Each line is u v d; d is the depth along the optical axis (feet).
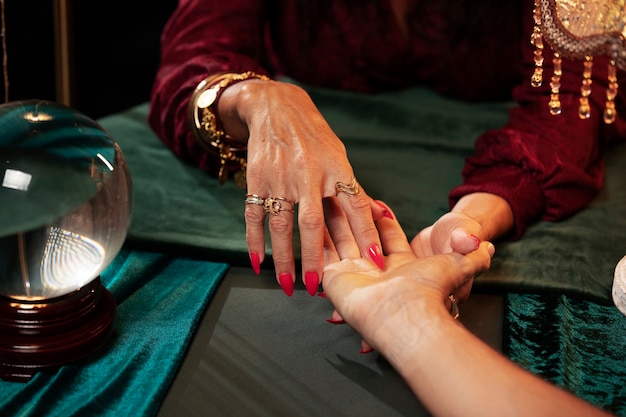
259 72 4.79
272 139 3.76
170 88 4.94
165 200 4.55
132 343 3.31
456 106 5.94
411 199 4.68
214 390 3.07
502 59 5.77
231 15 5.21
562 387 3.07
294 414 2.94
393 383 3.11
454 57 5.81
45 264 2.88
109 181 2.95
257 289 3.80
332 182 3.61
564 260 3.97
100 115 9.44
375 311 3.00
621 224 4.36
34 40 8.82
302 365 3.22
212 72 4.75
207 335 3.42
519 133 4.57
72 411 2.87
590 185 4.50
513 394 2.53
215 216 4.39
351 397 3.03
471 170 4.58
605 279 3.84
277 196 3.54
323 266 3.41
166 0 10.61
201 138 4.57
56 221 2.83
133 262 3.90
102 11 10.35
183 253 4.03
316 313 3.59
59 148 2.87
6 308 3.09
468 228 3.64
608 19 2.96
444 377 2.66
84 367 3.16
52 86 9.03
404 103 5.90
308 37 5.98
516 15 5.67
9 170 2.78
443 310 2.96
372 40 5.89
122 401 2.95
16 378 3.11
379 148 5.32
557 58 3.12
